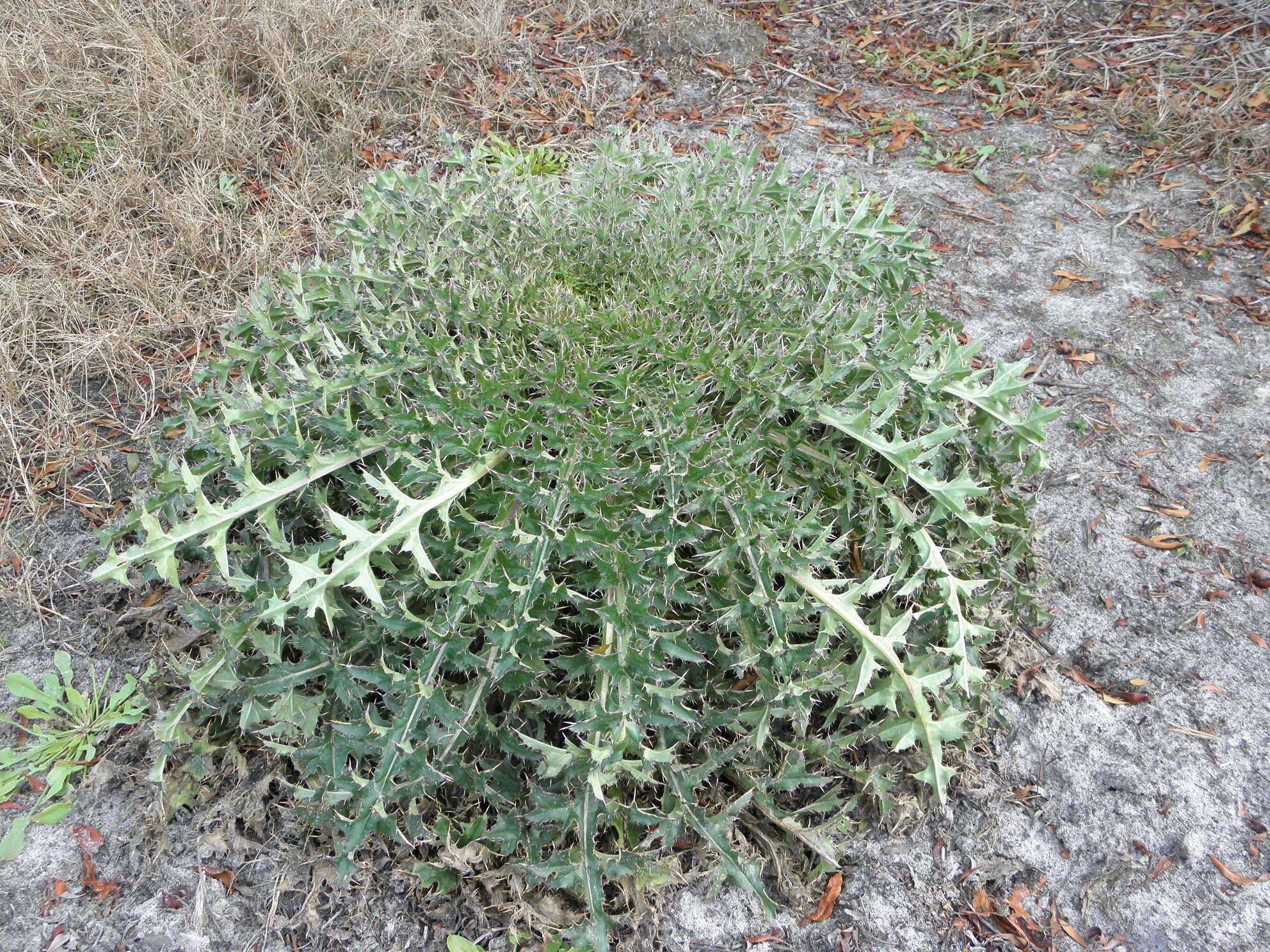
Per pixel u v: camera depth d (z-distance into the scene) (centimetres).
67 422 348
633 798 229
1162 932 242
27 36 463
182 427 339
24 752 261
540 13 627
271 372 269
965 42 625
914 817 256
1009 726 285
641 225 291
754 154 319
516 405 233
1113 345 420
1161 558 335
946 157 541
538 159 486
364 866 238
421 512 209
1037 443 259
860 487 251
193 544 257
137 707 271
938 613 246
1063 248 476
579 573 219
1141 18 636
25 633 291
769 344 243
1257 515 349
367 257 304
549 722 236
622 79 586
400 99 537
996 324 432
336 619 236
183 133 459
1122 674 300
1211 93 564
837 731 255
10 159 412
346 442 245
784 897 242
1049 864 254
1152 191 510
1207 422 385
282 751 221
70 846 245
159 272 401
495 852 227
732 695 232
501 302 255
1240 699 292
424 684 205
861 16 663
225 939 230
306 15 528
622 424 229
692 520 230
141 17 507
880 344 250
